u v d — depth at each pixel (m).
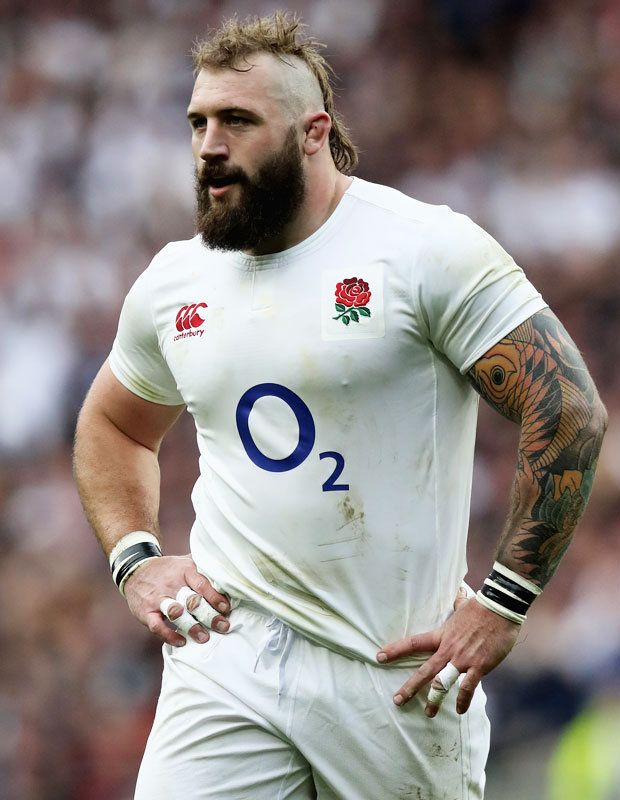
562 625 34.53
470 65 52.91
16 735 35.78
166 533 38.59
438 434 13.30
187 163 49.59
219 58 13.15
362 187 13.63
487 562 37.25
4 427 42.84
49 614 38.16
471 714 13.90
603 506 37.25
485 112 51.47
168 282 14.23
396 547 13.26
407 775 13.56
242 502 13.55
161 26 54.22
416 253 12.96
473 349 12.91
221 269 13.84
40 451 42.47
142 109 51.22
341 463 13.16
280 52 13.27
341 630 13.33
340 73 53.03
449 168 49.97
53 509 40.69
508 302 12.83
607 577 35.38
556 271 46.03
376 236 13.23
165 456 39.50
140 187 48.75
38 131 50.72
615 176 48.91
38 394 43.28
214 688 13.67
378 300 13.01
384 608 13.33
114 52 53.53
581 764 26.88
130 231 48.03
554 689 33.12
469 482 13.84
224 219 13.22
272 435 13.31
